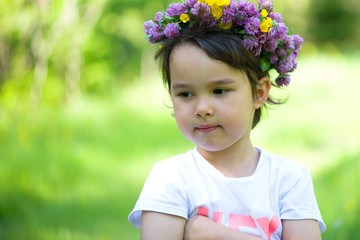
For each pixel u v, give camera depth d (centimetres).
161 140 706
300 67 1014
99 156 615
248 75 181
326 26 1958
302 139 691
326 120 738
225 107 174
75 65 903
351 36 1959
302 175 191
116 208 470
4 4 700
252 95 185
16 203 450
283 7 1797
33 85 769
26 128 591
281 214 185
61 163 546
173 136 723
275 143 689
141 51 1414
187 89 175
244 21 182
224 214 179
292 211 184
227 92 175
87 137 680
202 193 181
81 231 417
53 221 432
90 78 1016
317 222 187
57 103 846
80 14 930
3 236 394
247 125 183
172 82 179
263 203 181
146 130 738
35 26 756
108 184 537
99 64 1062
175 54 176
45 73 791
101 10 980
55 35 819
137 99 924
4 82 739
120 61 1356
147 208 178
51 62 858
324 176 517
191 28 183
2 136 564
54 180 510
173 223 177
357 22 1959
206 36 177
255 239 172
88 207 464
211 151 189
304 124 724
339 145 635
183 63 174
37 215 438
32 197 472
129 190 526
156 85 1052
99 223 435
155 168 190
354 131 695
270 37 184
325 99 816
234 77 175
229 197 181
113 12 1136
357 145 612
